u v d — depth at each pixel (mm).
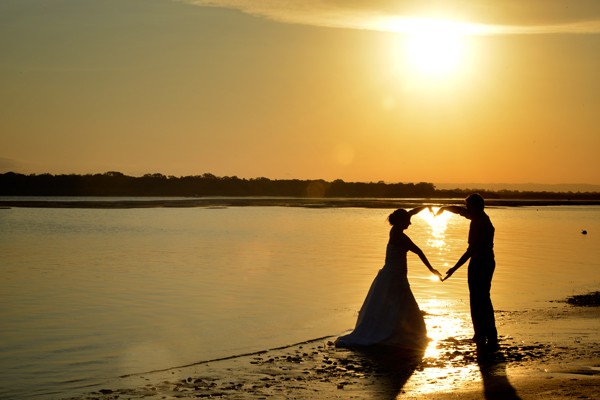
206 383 10945
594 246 39438
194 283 23031
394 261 13547
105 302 19391
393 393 9961
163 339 14859
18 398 10766
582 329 14523
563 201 171625
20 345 14406
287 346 13719
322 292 21125
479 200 13258
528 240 44406
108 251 34281
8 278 24203
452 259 31047
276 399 9836
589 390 9641
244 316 17344
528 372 10875
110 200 134375
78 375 12172
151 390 10648
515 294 20344
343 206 107125
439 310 17297
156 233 46719
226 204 112312
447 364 11625
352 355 12586
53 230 49000
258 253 33625
